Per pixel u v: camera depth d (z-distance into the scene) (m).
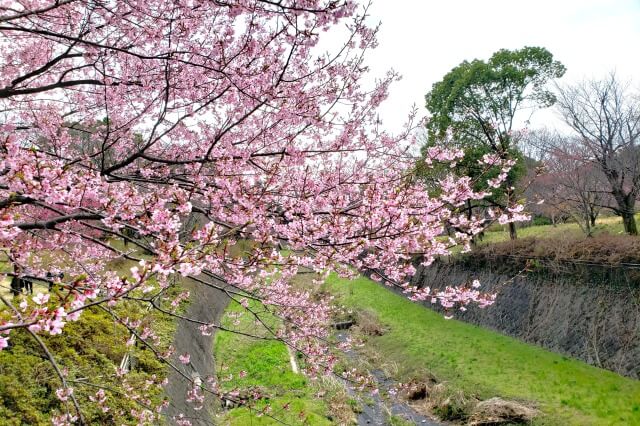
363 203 5.66
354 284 31.03
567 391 14.81
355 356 19.39
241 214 5.34
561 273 19.31
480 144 24.98
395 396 16.03
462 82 24.73
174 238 4.12
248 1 5.33
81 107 8.25
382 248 5.76
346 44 6.49
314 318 9.74
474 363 17.91
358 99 7.07
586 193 24.19
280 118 6.48
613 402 13.74
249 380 15.41
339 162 6.70
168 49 6.11
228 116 6.83
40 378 7.02
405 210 5.49
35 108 7.76
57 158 6.63
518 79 24.19
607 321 16.58
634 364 15.05
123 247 14.98
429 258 6.21
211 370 14.89
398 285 6.38
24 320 2.86
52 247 6.84
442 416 14.65
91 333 8.96
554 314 18.98
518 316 20.78
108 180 6.06
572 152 24.00
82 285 3.12
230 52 6.34
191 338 13.89
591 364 16.52
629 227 20.53
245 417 12.26
